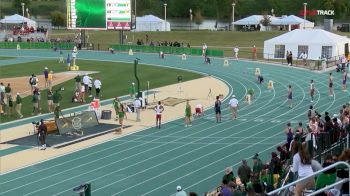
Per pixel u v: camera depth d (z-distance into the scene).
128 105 45.16
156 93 54.56
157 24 127.19
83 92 48.72
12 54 94.50
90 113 39.75
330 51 79.19
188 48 94.50
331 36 81.06
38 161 30.91
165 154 32.25
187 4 169.25
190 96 53.00
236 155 31.73
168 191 25.62
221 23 163.25
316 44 79.75
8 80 61.22
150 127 39.75
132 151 33.06
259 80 61.28
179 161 30.70
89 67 74.69
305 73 69.12
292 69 73.12
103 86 58.09
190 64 80.00
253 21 125.25
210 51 91.56
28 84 58.12
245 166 22.00
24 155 32.16
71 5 96.62
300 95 52.91
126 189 26.00
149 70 72.00
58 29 138.75
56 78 62.94
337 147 21.20
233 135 36.88
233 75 68.00
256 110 45.84
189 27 152.88
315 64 74.81
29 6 172.25
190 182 26.92
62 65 77.06
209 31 121.69
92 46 102.12
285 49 83.19
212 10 167.88
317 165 14.08
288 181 16.75
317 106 46.97
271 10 149.25
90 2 96.44
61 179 27.61
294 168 13.60
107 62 81.50
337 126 23.42
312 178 12.84
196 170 28.92
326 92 54.44
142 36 118.31
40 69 72.00
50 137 36.19
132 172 28.70
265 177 19.34
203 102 49.81
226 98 51.91
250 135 36.78
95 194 25.31
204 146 34.03
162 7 172.25
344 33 121.06
